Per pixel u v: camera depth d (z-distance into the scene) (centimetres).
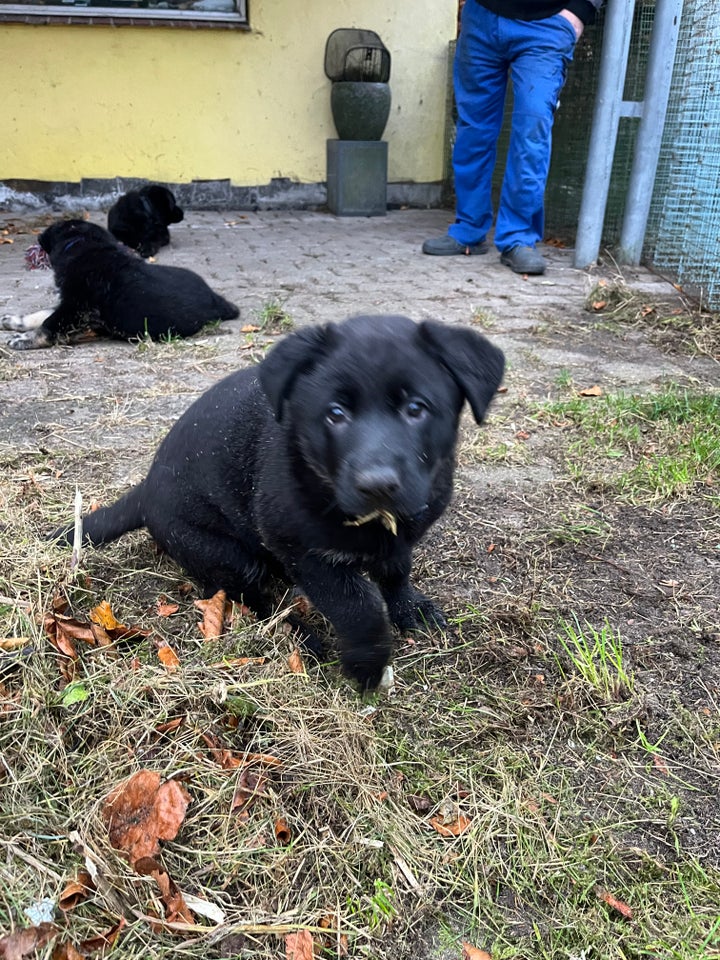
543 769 77
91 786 69
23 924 58
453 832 69
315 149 379
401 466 66
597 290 224
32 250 243
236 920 61
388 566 86
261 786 71
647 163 251
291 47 359
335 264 266
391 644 82
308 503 76
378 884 65
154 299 187
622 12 233
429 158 396
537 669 89
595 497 125
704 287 227
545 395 162
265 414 85
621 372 176
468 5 251
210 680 80
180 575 102
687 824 72
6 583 92
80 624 88
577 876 67
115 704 76
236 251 286
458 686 86
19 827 65
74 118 348
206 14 347
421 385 70
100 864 62
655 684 87
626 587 104
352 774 72
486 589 103
